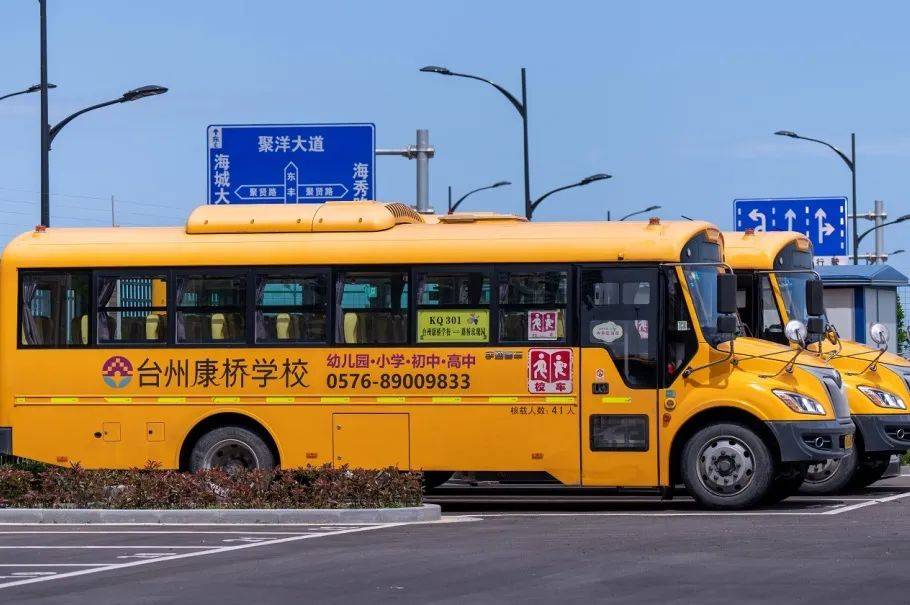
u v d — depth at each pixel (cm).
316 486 1892
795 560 1396
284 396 2050
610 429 1977
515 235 2014
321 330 2048
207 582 1318
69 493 1923
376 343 2033
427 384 2016
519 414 1994
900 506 2014
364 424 2031
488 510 2070
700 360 1955
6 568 1432
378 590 1255
